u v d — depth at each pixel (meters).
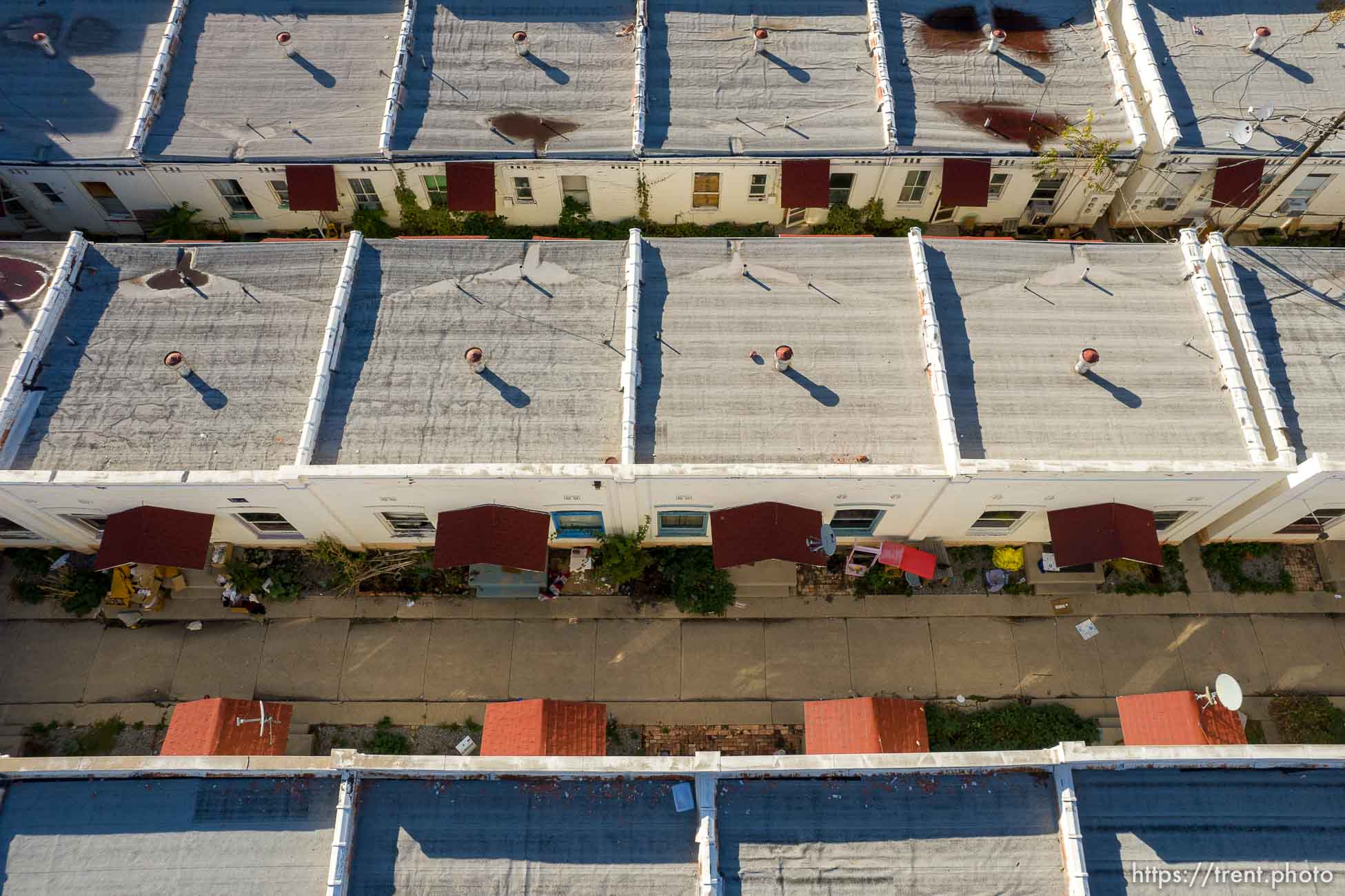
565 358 23.09
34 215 30.61
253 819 17.47
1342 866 17.09
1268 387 22.31
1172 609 25.73
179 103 29.42
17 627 25.06
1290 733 23.97
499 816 17.61
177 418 22.34
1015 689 24.75
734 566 22.55
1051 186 30.56
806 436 21.98
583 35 30.73
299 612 25.44
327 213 30.95
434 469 20.94
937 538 25.67
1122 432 22.12
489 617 25.52
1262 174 29.08
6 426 21.80
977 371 22.92
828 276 24.33
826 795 17.70
